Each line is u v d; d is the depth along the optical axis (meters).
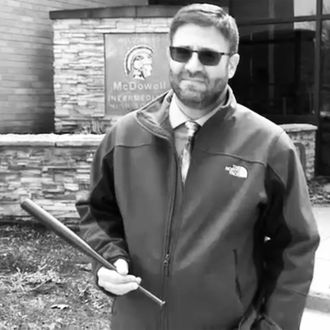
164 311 1.88
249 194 1.82
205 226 1.84
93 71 8.80
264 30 10.65
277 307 1.88
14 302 4.52
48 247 6.09
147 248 1.89
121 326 1.99
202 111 1.91
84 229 2.06
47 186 6.73
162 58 8.57
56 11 8.83
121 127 2.03
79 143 6.54
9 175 6.81
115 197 2.07
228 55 1.84
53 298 4.64
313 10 10.16
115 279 1.81
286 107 10.53
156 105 2.05
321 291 4.49
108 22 8.66
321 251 5.64
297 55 10.36
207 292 1.82
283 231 1.91
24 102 9.34
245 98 10.92
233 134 1.89
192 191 1.86
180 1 11.29
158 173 1.92
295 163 1.89
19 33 9.16
